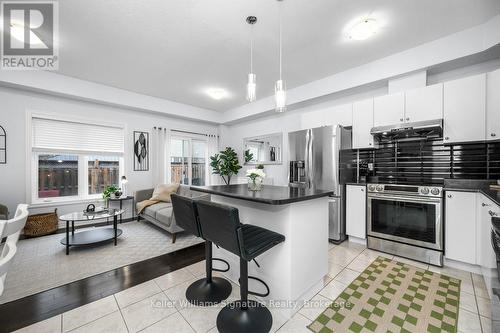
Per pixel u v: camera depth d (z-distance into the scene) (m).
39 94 3.64
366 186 2.91
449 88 2.43
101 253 2.79
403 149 3.07
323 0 1.96
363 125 3.09
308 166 3.36
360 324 1.53
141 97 4.46
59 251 2.83
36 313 1.66
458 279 2.08
